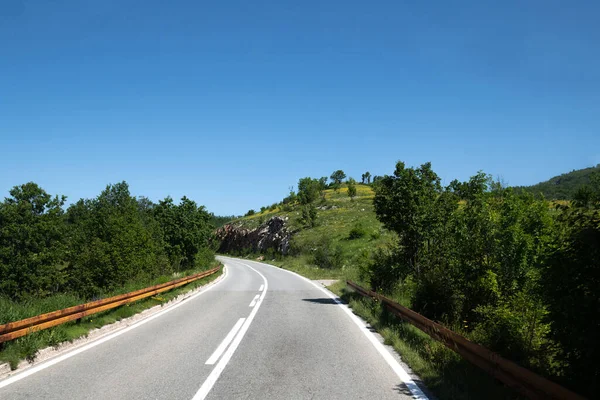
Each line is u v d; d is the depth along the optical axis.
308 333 9.45
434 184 14.36
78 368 6.29
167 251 34.12
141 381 5.62
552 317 4.47
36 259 29.06
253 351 7.59
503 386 5.02
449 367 6.16
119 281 21.14
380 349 7.80
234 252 95.81
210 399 4.91
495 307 8.16
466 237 9.41
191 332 9.52
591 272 4.21
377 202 14.76
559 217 4.67
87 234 27.72
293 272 37.81
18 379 5.66
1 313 7.42
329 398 5.00
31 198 31.19
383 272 14.37
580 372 4.25
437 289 9.62
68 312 8.33
